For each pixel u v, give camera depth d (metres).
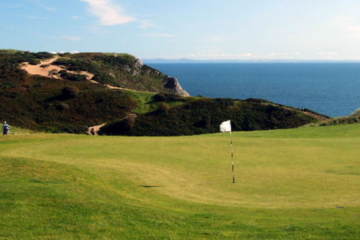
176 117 81.69
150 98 94.25
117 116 83.56
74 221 10.65
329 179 17.67
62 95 90.00
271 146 26.27
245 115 82.88
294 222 11.59
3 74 99.88
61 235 9.68
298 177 18.09
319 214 12.52
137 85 131.88
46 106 84.56
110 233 10.01
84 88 97.69
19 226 10.05
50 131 74.31
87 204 12.07
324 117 84.31
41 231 9.84
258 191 15.87
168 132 75.81
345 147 25.75
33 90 91.94
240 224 11.35
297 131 36.16
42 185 13.71
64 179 14.99
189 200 14.47
